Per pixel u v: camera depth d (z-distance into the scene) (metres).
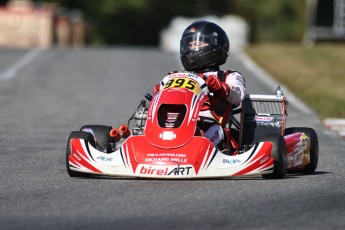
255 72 72.62
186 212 20.55
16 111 49.28
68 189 23.83
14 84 62.41
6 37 120.88
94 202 21.80
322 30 105.19
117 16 178.50
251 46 97.50
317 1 105.00
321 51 88.81
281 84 65.50
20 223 19.34
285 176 26.89
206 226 19.08
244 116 29.39
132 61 80.12
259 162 24.92
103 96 56.72
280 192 23.50
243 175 24.70
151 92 59.34
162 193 22.95
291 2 173.00
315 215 20.56
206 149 24.97
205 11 187.75
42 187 24.23
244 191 23.44
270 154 25.33
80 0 175.12
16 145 35.66
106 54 87.50
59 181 25.34
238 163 24.77
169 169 24.41
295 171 29.55
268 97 29.23
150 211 20.64
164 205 21.34
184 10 186.50
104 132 28.53
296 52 87.94
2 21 120.88
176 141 25.05
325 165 31.02
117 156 25.23
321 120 47.88
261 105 29.33
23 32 120.88
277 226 19.30
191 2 188.25
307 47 93.88
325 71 72.88
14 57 82.19
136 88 61.34
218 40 28.86
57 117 46.81
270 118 29.17
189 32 29.02
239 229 18.89
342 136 40.75
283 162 25.83
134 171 24.61
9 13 120.75
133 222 19.45
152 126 25.64
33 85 62.09
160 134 25.27
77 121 45.16
